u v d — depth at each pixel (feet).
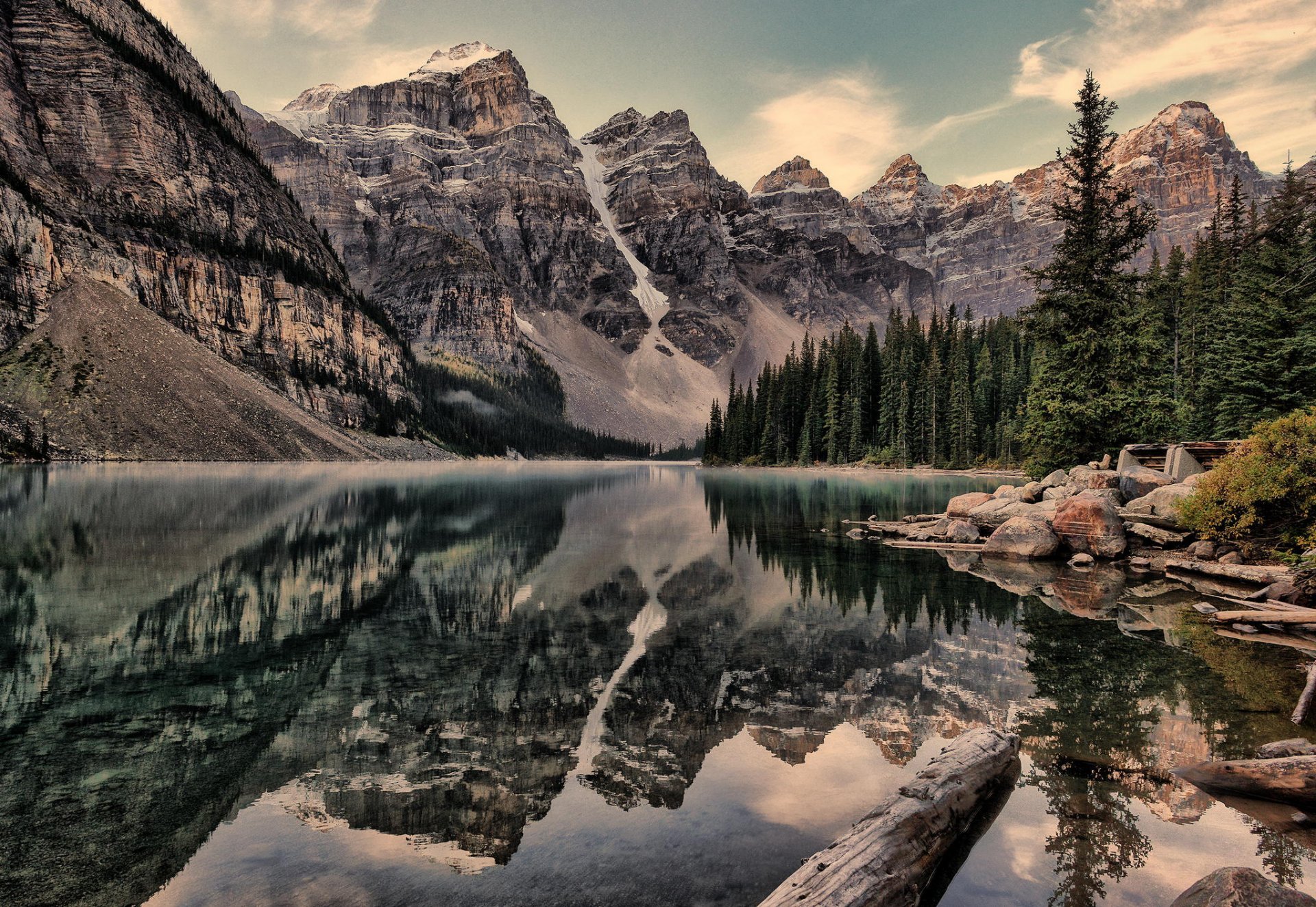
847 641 38.68
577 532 91.45
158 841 17.44
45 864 16.37
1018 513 83.66
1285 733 25.80
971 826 19.12
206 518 94.48
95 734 24.43
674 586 54.54
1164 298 176.04
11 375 286.87
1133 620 44.47
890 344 355.15
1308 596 48.37
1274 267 131.44
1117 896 16.10
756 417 431.43
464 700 28.48
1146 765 23.12
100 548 67.36
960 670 33.40
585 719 26.53
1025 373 298.56
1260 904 14.11
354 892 15.25
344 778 21.31
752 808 19.70
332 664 33.17
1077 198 112.37
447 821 18.80
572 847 17.51
